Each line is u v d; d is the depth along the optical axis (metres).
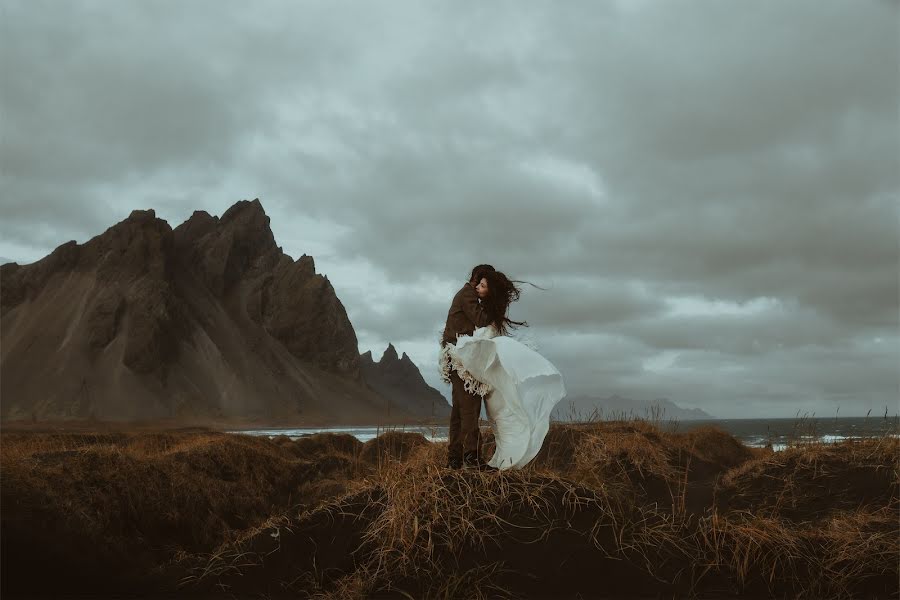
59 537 5.25
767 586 4.86
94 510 5.92
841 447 8.34
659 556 5.07
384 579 4.77
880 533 5.56
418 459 6.77
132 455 7.32
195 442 9.83
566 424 10.95
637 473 8.99
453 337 5.83
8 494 5.34
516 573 4.75
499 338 5.83
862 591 4.86
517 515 5.18
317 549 5.16
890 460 7.53
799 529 6.08
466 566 4.80
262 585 4.96
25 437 10.10
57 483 5.95
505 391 5.71
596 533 5.15
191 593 4.95
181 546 6.37
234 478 8.60
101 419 164.50
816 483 7.40
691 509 7.09
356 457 11.35
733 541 5.24
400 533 4.97
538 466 6.46
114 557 5.45
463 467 5.56
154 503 6.65
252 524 7.35
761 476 7.93
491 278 6.04
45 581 4.89
